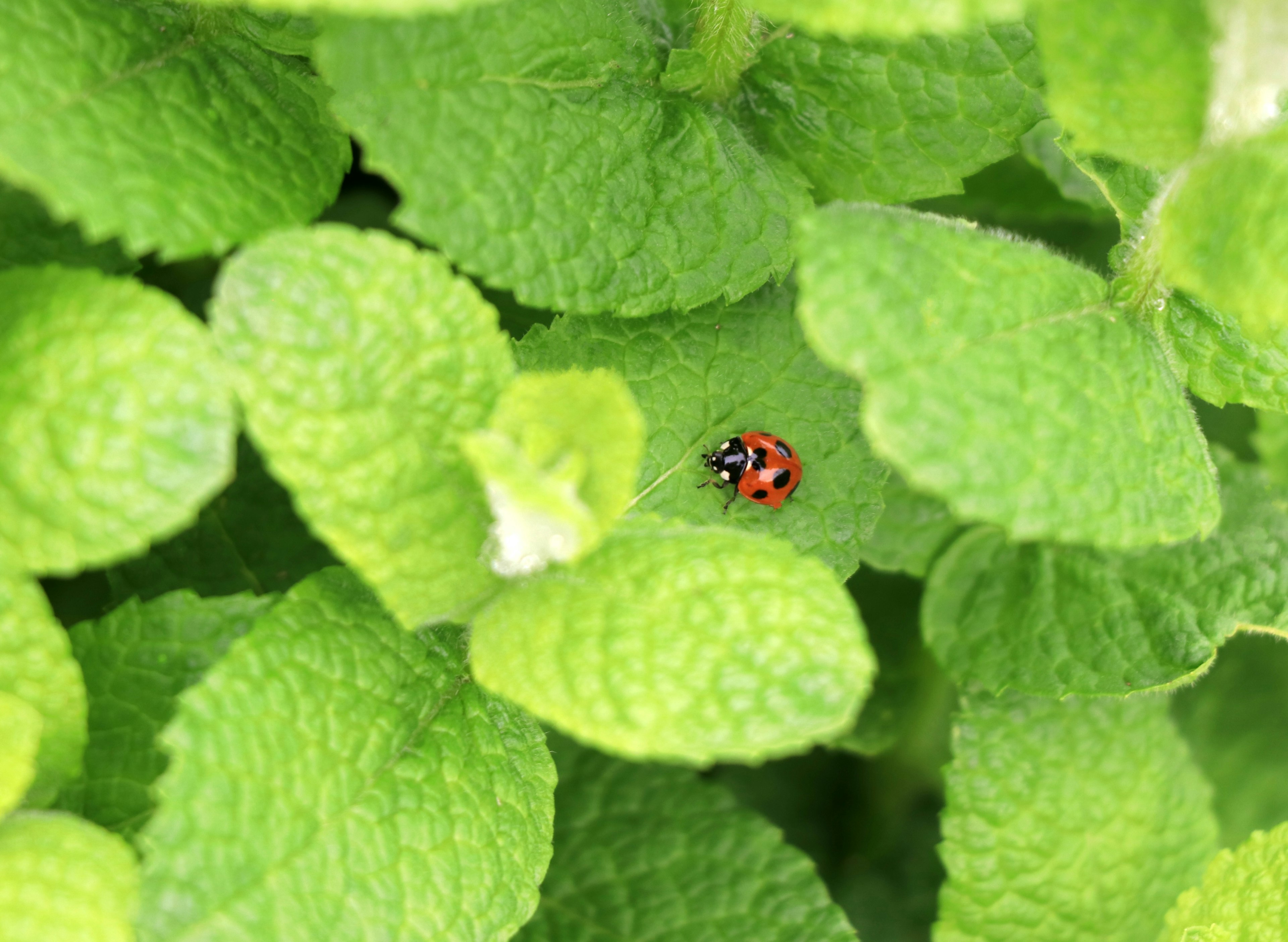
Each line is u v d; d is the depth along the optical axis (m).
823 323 0.22
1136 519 0.23
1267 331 0.24
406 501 0.23
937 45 0.25
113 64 0.23
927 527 0.27
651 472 0.25
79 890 0.22
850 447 0.25
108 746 0.23
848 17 0.22
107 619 0.24
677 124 0.25
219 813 0.22
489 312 0.23
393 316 0.23
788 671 0.22
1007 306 0.23
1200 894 0.26
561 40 0.24
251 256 0.22
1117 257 0.25
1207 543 0.26
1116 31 0.23
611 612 0.23
